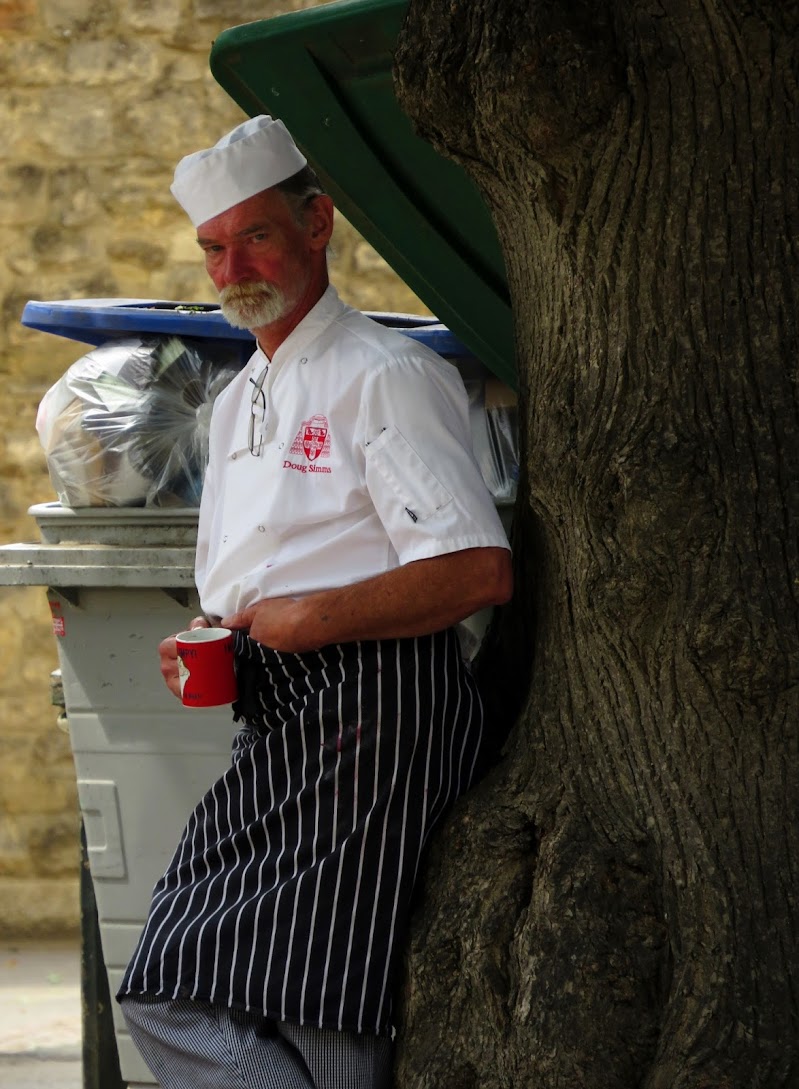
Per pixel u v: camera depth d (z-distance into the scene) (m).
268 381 7.25
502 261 8.45
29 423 16.41
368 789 6.75
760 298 5.84
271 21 7.30
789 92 5.60
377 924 6.72
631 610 6.13
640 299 6.03
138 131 16.00
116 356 9.09
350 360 6.95
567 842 6.53
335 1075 6.75
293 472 7.05
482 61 5.93
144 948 6.94
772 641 5.88
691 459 5.92
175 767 9.02
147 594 8.81
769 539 5.87
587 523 6.21
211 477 7.91
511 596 7.44
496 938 6.51
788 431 5.86
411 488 6.59
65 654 8.96
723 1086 5.93
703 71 5.62
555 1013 6.26
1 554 8.77
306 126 7.87
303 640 6.74
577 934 6.32
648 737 6.33
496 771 7.04
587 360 6.27
